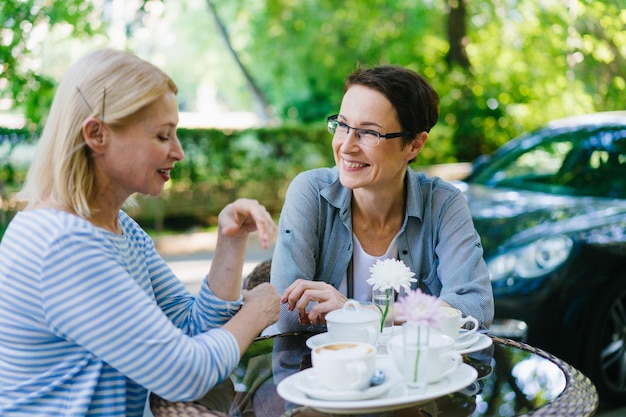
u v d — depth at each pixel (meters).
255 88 15.75
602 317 3.91
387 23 13.72
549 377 1.84
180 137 11.06
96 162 1.72
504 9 11.93
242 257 1.96
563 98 11.73
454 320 1.97
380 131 2.34
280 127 11.98
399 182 2.50
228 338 1.74
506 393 1.74
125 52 1.73
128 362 1.58
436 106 2.47
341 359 1.53
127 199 1.98
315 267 2.57
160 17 8.30
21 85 7.60
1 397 1.67
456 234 2.51
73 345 1.65
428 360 1.63
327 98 15.41
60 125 1.69
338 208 2.54
